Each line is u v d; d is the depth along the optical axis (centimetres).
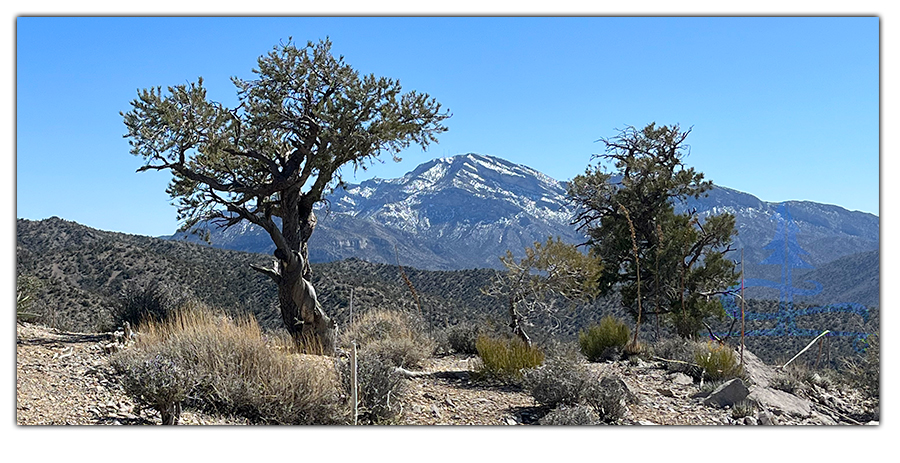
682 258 2402
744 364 1430
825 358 1695
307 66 1625
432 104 1764
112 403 765
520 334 1497
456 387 1114
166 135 1497
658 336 2169
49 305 1803
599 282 2555
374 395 841
